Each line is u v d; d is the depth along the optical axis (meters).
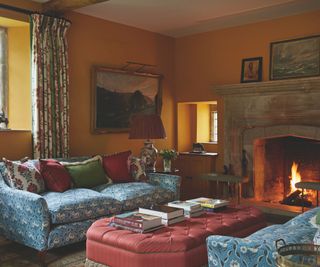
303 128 4.89
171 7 4.84
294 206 5.05
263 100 5.24
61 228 3.31
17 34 4.60
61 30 4.62
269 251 1.72
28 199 3.25
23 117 4.61
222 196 5.71
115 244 2.65
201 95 6.02
